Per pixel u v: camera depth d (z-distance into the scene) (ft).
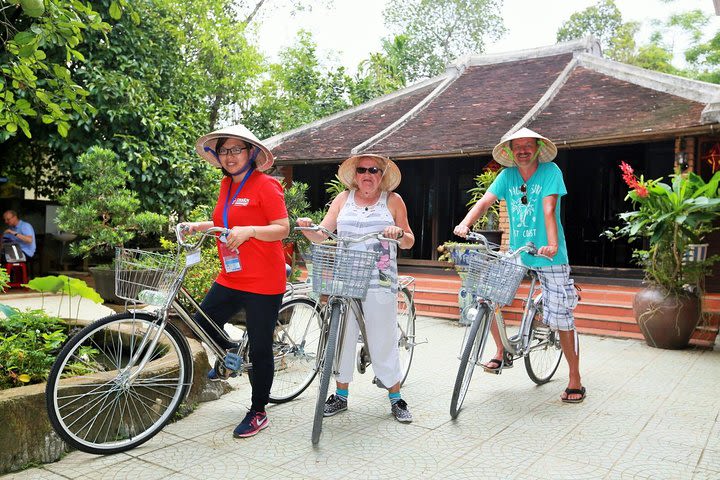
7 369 11.52
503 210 30.04
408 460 10.37
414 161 41.32
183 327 17.37
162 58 35.42
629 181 21.38
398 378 12.62
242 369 11.75
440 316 27.53
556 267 14.11
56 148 31.45
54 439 10.03
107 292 25.41
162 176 32.78
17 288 29.76
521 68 43.68
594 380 16.38
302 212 27.96
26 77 12.26
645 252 22.34
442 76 46.57
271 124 55.77
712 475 9.93
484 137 32.35
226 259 11.39
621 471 10.05
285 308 13.65
